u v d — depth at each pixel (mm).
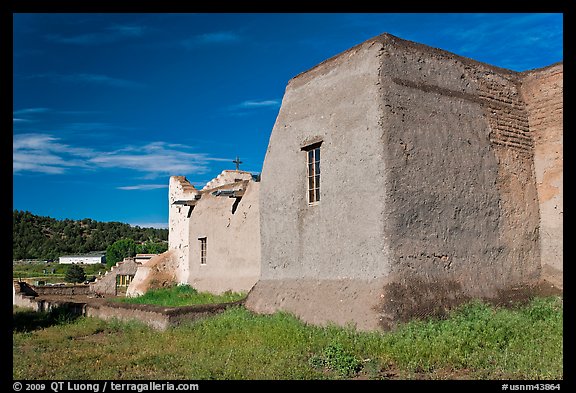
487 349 8258
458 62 11930
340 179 10922
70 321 13977
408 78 10812
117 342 10352
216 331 10445
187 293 18844
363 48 10914
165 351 9086
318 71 12109
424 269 10188
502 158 12320
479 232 11391
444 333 8617
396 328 9195
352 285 10289
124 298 19938
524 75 13531
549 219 12664
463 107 11703
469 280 10906
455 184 11109
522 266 12172
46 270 58094
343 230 10711
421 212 10383
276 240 12617
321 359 7898
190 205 20688
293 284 11875
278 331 9797
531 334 9039
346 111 11016
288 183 12422
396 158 10188
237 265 17516
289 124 12656
